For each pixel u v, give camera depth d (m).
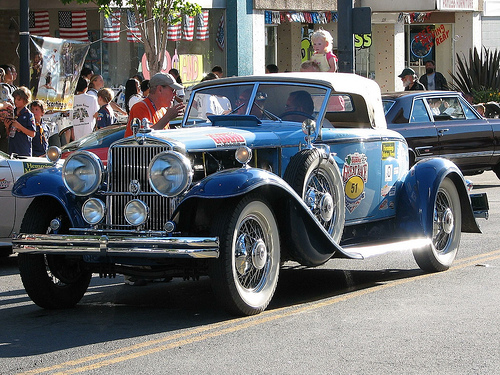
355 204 8.63
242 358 5.85
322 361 5.75
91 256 7.24
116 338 6.48
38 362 5.85
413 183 9.06
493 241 11.05
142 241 6.68
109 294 8.33
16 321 7.15
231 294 6.83
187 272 7.18
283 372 5.52
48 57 14.71
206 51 23.17
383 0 25.59
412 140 15.23
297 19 25.45
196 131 7.58
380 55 28.89
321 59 12.20
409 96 15.57
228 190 6.64
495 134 16.48
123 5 20.31
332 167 8.00
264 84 8.61
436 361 5.72
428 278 8.72
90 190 7.22
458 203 9.42
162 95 9.54
